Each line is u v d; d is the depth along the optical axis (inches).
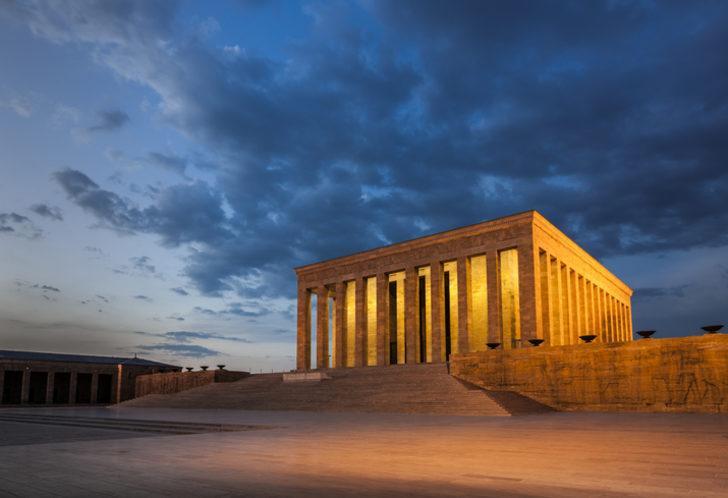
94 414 1477.6
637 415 1179.9
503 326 2102.6
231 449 582.9
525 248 1948.8
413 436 718.5
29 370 2915.8
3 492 348.5
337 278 2554.1
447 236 2160.4
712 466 440.8
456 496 327.0
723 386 1206.3
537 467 439.8
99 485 369.1
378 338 2320.4
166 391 2549.2
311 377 1862.7
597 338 2452.0
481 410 1236.5
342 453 540.1
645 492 336.5
